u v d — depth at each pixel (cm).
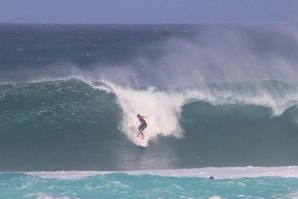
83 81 8825
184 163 7875
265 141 8650
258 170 7250
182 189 6184
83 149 8112
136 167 7725
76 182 6419
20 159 7844
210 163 7919
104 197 5862
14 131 8250
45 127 8306
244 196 5966
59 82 8775
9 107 8450
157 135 8475
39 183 6375
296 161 8044
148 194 5978
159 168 7650
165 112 8738
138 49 19088
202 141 8512
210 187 6278
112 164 7800
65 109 8538
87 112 8531
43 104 8525
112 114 8569
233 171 7200
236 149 8388
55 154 7994
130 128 8469
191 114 8875
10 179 6550
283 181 6562
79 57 17400
